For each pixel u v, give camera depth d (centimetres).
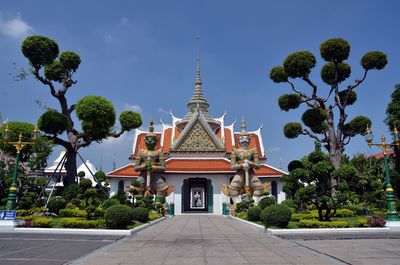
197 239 1445
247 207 2925
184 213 3984
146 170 3416
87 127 2994
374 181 3075
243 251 1116
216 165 4109
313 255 1038
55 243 1309
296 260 955
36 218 1895
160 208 3089
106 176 3981
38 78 3055
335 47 2972
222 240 1412
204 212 4166
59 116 2819
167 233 1695
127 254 1056
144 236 1560
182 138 4353
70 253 1077
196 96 5291
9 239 1429
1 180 2895
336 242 1346
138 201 2597
